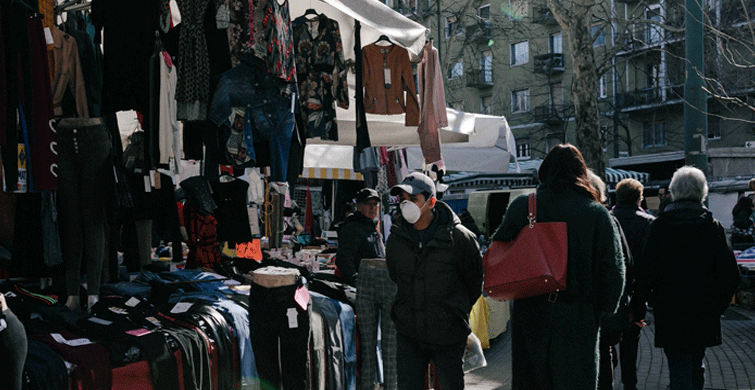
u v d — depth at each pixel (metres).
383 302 5.13
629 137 35.91
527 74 40.81
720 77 24.91
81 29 4.68
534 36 40.53
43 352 3.27
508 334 9.48
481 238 14.05
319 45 5.68
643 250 4.65
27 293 4.04
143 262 5.12
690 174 4.63
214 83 4.52
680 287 4.49
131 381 3.55
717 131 32.66
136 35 4.30
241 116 4.52
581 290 3.44
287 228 10.03
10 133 3.57
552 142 40.75
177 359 3.79
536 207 3.61
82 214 4.14
